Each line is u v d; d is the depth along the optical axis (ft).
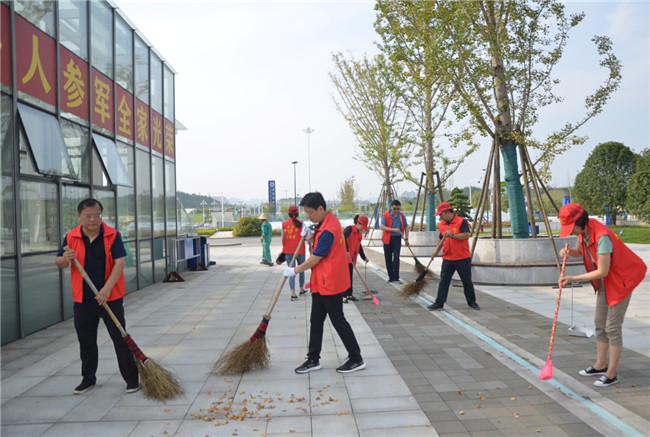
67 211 23.20
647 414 10.11
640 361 13.61
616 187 108.27
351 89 67.21
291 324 19.84
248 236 119.24
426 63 32.48
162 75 39.19
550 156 30.96
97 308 12.27
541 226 103.91
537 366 13.52
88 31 25.77
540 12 31.71
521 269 28.66
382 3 32.73
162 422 10.39
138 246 31.89
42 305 20.52
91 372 12.57
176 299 27.27
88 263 12.28
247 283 33.68
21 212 19.20
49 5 21.71
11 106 18.66
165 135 39.47
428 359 14.47
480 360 14.24
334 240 13.38
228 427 10.03
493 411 10.52
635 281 11.53
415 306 23.08
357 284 30.73
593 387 11.73
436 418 10.24
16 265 18.63
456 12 30.42
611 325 11.72
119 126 30.09
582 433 9.37
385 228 30.86
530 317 19.94
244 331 18.88
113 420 10.54
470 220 119.55
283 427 9.97
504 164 32.04
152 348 16.56
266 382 12.78
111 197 28.40
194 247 42.96
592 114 30.66
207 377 13.30
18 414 10.96
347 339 13.42
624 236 76.95
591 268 12.41
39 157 20.16
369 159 68.59
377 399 11.39
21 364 15.11
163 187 38.29
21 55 19.45
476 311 21.47
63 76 22.98
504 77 30.63
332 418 10.37
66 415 10.87
